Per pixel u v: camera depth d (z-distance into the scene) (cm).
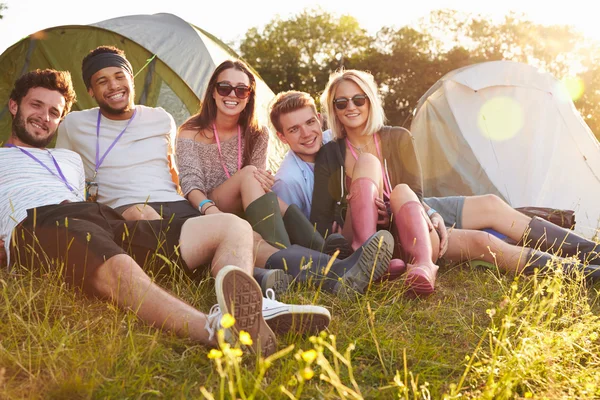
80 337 209
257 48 3503
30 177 294
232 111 370
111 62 350
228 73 368
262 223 312
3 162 297
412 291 275
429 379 200
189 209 344
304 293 268
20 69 620
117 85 350
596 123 2762
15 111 311
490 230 360
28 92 308
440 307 271
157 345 201
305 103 377
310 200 379
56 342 203
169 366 194
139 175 349
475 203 361
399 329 242
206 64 629
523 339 203
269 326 216
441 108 657
